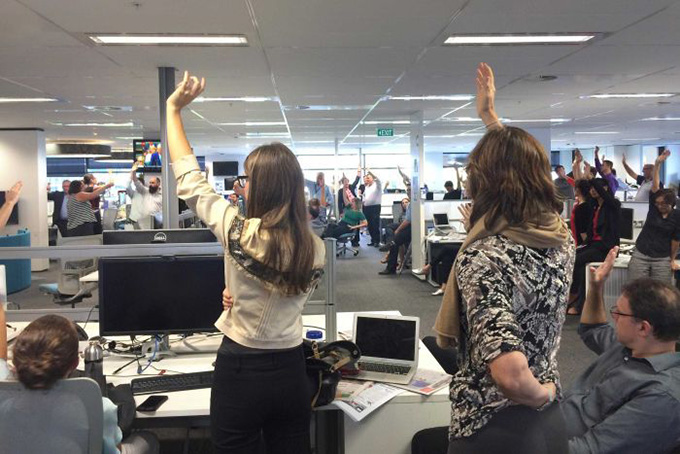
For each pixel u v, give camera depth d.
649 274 4.66
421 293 6.53
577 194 5.56
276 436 1.45
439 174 17.50
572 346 4.30
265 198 1.38
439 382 2.03
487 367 0.97
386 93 6.52
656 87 6.35
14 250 2.37
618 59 4.91
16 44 4.12
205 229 2.61
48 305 6.20
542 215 1.05
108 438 1.45
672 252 4.62
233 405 1.37
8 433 1.35
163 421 1.94
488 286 1.00
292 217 1.38
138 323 2.23
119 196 14.10
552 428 1.04
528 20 3.73
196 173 1.47
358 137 12.30
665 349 1.53
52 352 1.34
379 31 3.93
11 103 6.84
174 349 2.36
